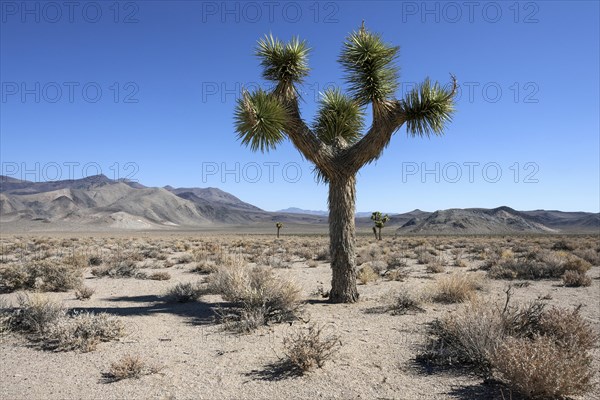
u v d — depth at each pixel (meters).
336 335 7.71
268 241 51.97
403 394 5.14
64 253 27.73
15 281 12.67
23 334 7.73
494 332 6.09
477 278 12.88
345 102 11.44
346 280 10.73
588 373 4.98
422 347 6.89
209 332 8.02
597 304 10.46
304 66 10.59
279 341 7.36
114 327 7.68
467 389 5.23
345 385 5.43
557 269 15.77
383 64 9.94
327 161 10.41
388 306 10.06
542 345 5.14
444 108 9.69
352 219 10.83
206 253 26.34
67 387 5.38
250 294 9.12
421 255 23.69
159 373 5.86
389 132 10.14
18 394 5.17
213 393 5.21
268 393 5.21
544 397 4.85
